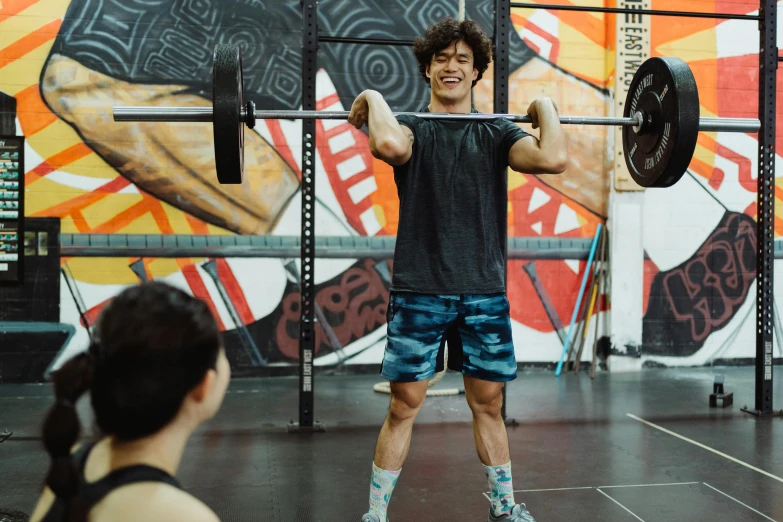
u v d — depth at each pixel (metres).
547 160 1.75
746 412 3.72
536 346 4.91
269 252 4.65
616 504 2.42
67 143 4.43
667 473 2.74
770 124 3.56
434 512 2.35
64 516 0.66
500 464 1.97
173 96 4.54
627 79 4.85
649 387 4.38
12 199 3.63
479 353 1.90
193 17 4.55
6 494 2.48
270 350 4.67
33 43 4.39
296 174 4.66
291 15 4.64
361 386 4.41
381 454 1.92
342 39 3.23
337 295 4.73
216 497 2.49
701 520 2.28
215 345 0.69
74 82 4.43
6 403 3.94
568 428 3.41
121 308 0.67
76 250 4.46
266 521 2.28
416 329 1.85
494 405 1.96
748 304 5.10
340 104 4.71
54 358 4.45
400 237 1.88
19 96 4.39
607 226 4.93
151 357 0.65
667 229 4.99
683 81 1.97
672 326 5.03
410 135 1.81
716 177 5.03
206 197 4.57
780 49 5.13
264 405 3.90
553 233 4.91
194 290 4.58
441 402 3.97
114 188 4.48
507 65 3.27
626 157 2.29
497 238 1.90
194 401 0.69
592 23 4.91
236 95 1.83
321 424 3.41
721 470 2.78
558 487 2.59
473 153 1.85
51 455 0.65
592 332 4.94
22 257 3.63
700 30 4.96
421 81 4.75
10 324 4.41
